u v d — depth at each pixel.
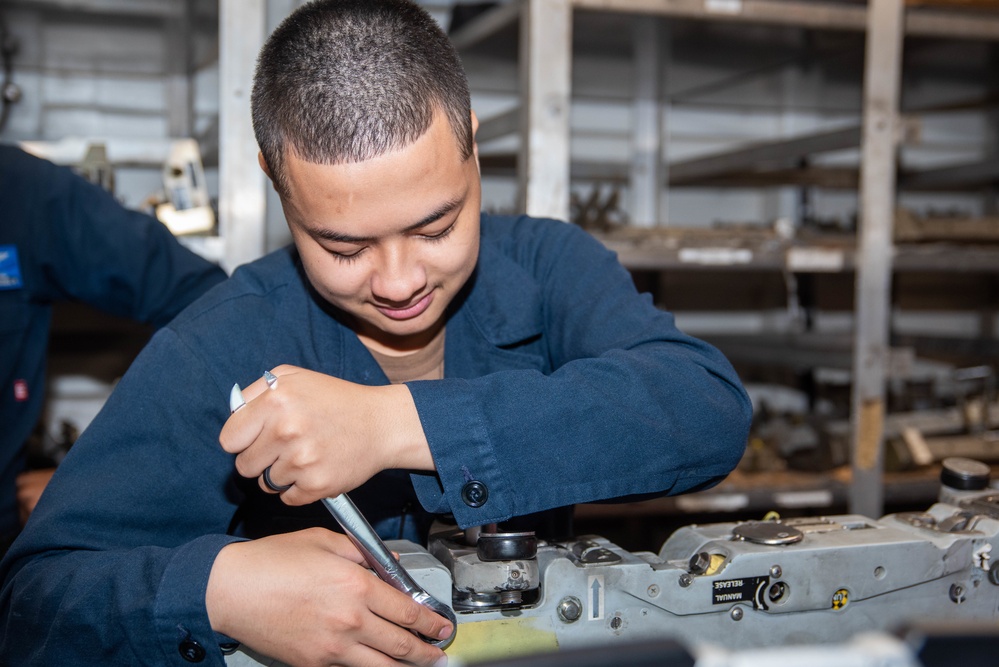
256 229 1.71
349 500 0.60
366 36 0.62
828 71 2.51
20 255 1.41
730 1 1.87
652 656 0.29
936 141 3.49
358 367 0.88
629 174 3.11
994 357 2.82
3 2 1.98
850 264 2.02
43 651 0.65
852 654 0.28
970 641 0.28
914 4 2.00
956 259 2.08
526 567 0.63
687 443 0.69
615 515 1.96
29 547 0.70
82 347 2.50
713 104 3.21
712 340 2.94
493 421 0.64
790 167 3.07
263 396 0.58
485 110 2.98
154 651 0.61
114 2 1.96
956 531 0.74
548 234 0.99
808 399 3.03
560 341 0.91
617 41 2.18
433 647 0.61
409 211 0.62
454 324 0.92
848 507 2.07
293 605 0.58
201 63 2.44
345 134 0.59
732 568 0.67
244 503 0.89
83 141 1.87
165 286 1.45
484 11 2.26
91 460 0.74
